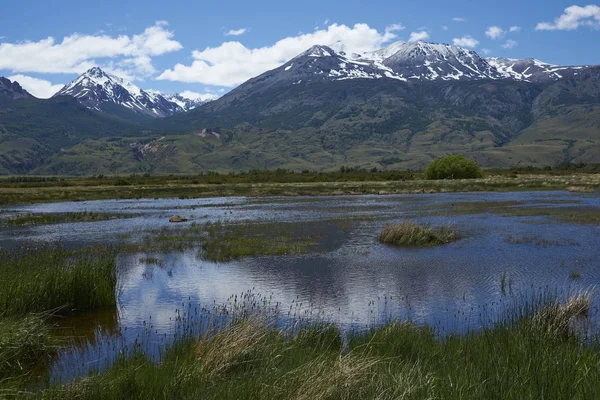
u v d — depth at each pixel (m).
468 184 87.00
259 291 18.23
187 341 10.62
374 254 25.59
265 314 14.07
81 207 61.72
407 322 12.44
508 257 23.95
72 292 15.37
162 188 94.69
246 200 69.44
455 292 17.66
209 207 58.56
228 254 25.70
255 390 7.47
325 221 40.84
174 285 19.30
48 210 57.53
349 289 18.38
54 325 13.66
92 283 15.98
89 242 31.36
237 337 9.88
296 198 71.19
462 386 6.95
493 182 89.25
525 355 8.55
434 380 7.54
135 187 101.81
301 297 17.28
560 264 22.03
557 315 11.88
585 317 13.27
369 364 8.05
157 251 27.33
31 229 39.09
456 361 8.80
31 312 12.79
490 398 6.69
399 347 10.48
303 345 10.70
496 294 17.22
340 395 7.12
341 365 8.08
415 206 53.53
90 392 7.85
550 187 79.56
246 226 38.25
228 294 17.83
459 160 113.00
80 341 12.52
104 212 53.84
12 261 18.75
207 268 22.58
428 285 18.80
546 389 6.77
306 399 7.09
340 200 65.31
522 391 6.79
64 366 10.59
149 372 8.49
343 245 28.62
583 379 7.07
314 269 22.08
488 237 30.42
